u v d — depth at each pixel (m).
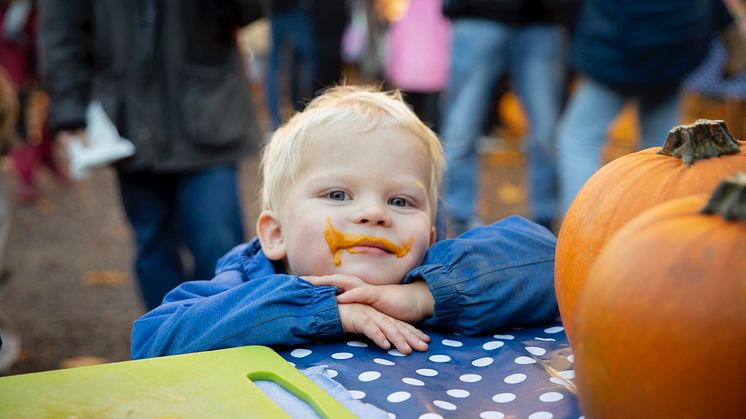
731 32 4.35
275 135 1.73
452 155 4.64
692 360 0.85
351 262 1.51
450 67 4.59
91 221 6.31
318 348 1.39
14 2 6.38
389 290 1.47
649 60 3.89
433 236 1.71
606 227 1.19
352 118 1.57
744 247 0.87
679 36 3.86
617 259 0.93
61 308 4.42
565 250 1.25
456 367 1.29
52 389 1.11
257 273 1.62
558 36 4.50
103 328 4.13
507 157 7.81
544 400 1.15
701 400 0.85
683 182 1.16
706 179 1.16
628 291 0.90
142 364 1.21
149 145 3.12
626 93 4.04
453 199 4.68
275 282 1.43
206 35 3.18
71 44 3.15
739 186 0.90
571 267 1.22
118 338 3.99
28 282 4.86
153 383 1.14
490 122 8.02
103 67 3.15
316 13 5.93
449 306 1.44
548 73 4.52
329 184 1.53
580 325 0.95
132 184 3.32
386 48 6.36
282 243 1.64
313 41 5.97
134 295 4.65
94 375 1.16
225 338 1.37
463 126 4.60
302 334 1.39
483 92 4.56
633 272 0.91
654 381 0.87
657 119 4.15
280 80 6.64
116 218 6.40
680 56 3.91
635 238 0.94
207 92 3.16
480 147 8.02
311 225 1.52
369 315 1.41
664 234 0.92
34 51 6.55
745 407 0.84
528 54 4.51
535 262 1.53
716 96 6.62
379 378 1.24
